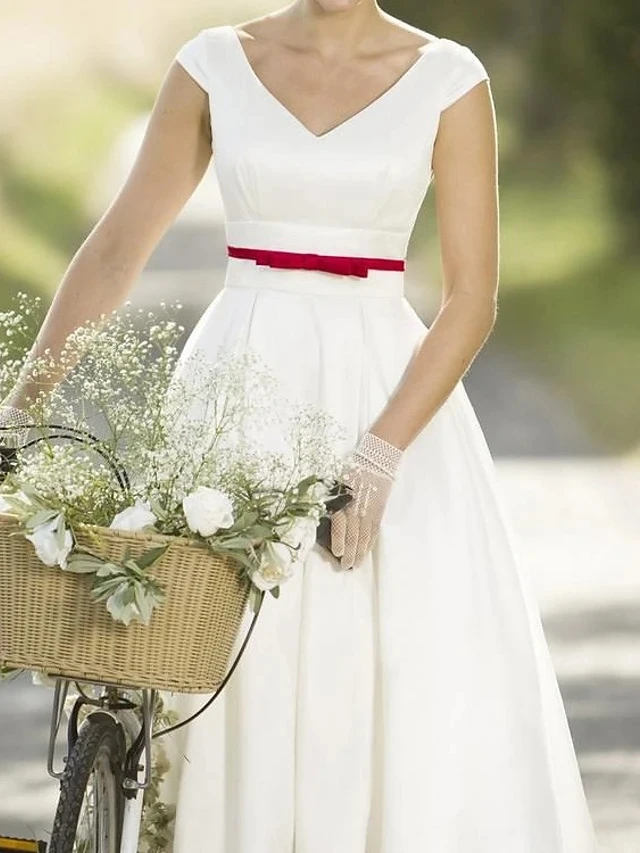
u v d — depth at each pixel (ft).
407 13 216.54
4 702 56.24
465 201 34.22
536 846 33.42
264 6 320.91
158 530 28.84
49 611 28.35
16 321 31.30
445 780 32.86
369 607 33.50
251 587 29.48
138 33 294.05
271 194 33.78
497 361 145.28
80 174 229.45
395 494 33.78
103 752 30.09
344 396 33.68
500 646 33.94
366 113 33.86
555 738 35.04
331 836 32.91
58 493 28.91
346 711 33.17
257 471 30.35
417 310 160.97
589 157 194.70
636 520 85.25
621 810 45.62
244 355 31.40
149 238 35.17
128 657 28.40
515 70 204.23
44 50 274.16
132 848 30.71
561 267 178.40
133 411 29.94
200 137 35.09
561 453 106.11
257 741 32.60
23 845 29.94
